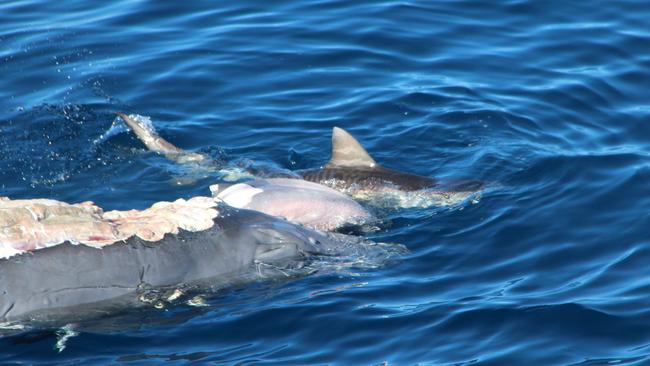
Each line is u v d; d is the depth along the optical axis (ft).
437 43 122.42
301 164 99.30
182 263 69.46
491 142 102.17
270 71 116.57
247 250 72.23
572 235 82.58
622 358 65.51
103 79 114.62
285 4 131.23
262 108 109.50
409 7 130.21
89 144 102.22
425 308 71.61
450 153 100.73
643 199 88.07
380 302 72.23
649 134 102.94
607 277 75.87
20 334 65.98
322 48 120.88
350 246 78.48
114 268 67.41
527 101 110.01
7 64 117.19
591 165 95.30
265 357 66.08
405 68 117.39
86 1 131.95
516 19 127.85
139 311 68.59
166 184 94.89
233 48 120.88
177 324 69.00
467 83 114.01
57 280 65.98
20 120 106.11
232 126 106.22
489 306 71.72
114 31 124.57
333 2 131.34
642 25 125.70
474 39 123.44
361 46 121.49
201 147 102.27
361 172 94.17
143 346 66.85
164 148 100.63
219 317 69.77
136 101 110.73
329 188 87.15
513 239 82.43
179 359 65.67
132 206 90.89
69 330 66.95
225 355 66.18
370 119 107.24
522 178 94.38
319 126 106.01
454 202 89.56
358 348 67.36
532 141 102.06
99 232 67.97
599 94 111.14
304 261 74.59
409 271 77.00
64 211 68.54
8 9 129.59
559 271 77.30
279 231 74.23
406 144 102.58
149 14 128.47
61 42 121.70
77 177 96.37
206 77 115.14
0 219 66.28
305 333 68.54
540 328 69.21
